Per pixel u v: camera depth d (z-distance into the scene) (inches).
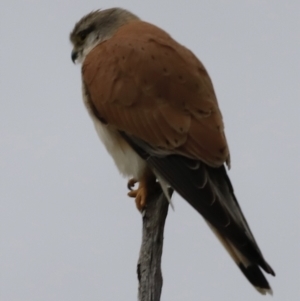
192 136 438.9
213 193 416.5
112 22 536.4
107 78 471.5
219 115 450.6
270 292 382.9
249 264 388.5
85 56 522.6
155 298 414.9
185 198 421.4
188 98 449.4
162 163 443.2
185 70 456.4
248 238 395.5
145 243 426.3
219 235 404.8
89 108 489.1
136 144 458.9
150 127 454.0
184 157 438.0
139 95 458.6
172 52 463.2
